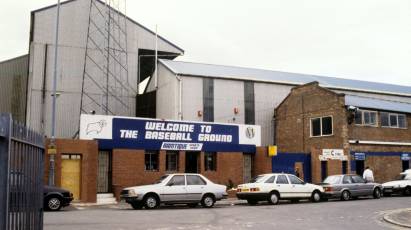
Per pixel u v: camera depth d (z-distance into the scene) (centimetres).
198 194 2186
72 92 4147
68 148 2491
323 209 2050
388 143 3603
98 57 4266
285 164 3175
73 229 1328
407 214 1766
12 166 507
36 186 648
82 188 2492
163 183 2145
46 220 1578
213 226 1431
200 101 4019
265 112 4272
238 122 4141
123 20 4397
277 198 2391
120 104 4303
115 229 1341
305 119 3803
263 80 4294
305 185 2492
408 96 4906
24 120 4316
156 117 4284
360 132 3481
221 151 2989
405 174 3141
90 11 4197
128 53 4400
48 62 4100
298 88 3912
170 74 4078
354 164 3397
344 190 2612
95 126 2645
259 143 3152
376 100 3988
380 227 1429
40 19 4106
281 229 1364
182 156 2870
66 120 4094
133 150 2716
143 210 2031
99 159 2673
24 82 4409
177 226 1427
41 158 688
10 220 503
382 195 3020
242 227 1408
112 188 2645
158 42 4562
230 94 4159
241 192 2398
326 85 4353
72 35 4203
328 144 3528
